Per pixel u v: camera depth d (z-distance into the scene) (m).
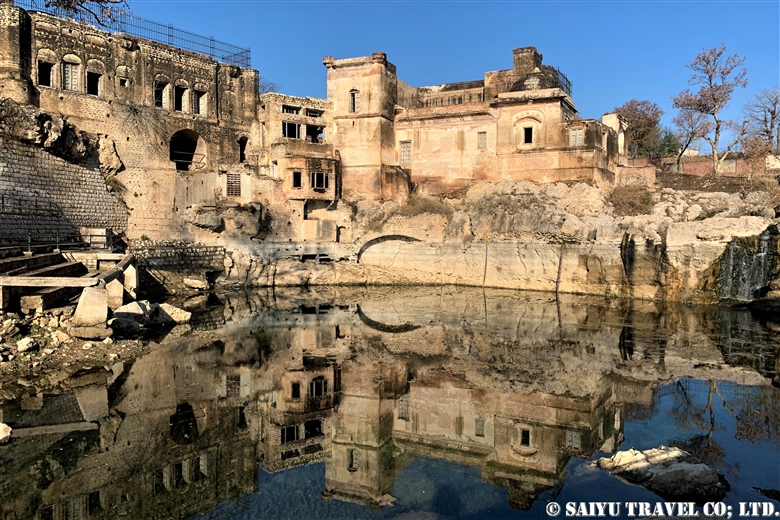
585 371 21.84
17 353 19.47
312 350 25.12
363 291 44.62
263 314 33.72
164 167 45.66
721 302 36.03
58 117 36.72
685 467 12.72
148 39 46.53
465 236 47.03
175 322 29.55
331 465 14.82
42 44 40.00
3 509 11.38
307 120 50.94
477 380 21.09
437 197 50.22
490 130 49.47
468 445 15.75
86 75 42.22
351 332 28.88
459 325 30.83
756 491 11.98
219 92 49.97
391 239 49.50
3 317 21.06
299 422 17.47
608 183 48.50
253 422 17.12
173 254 41.22
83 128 41.69
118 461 13.75
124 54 44.03
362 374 21.89
